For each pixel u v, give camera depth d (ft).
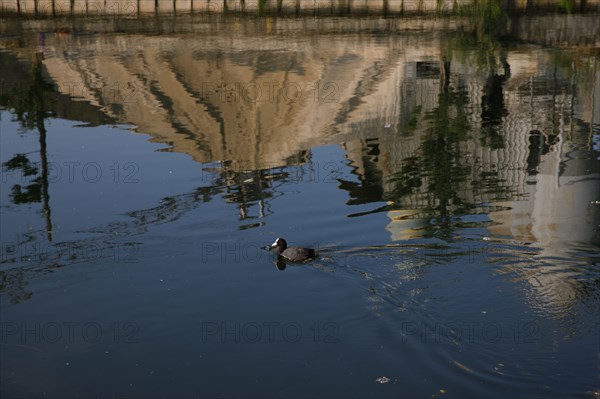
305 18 133.69
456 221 50.96
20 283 44.21
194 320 39.70
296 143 71.92
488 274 42.73
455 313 38.81
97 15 137.28
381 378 33.65
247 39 119.96
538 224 49.62
